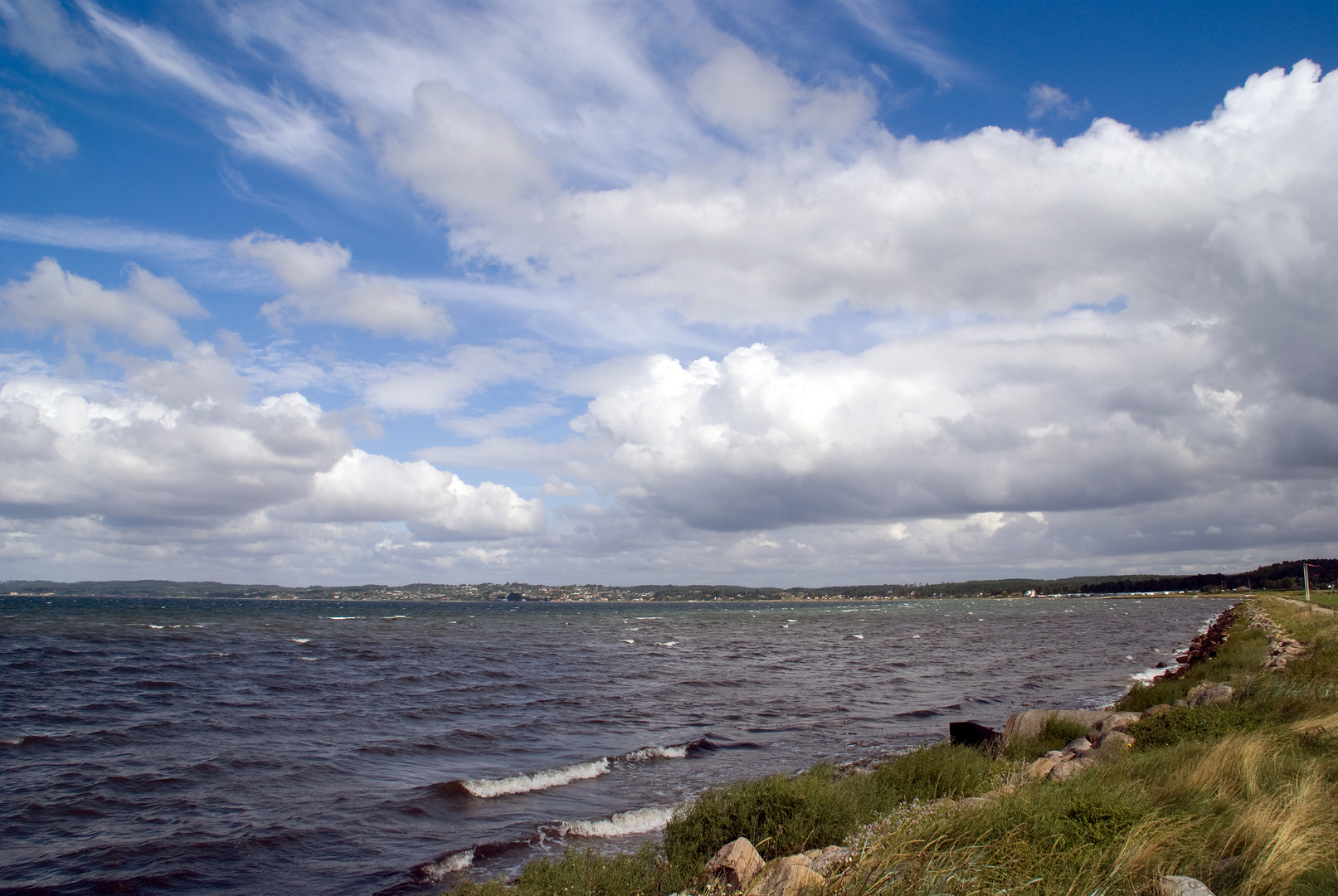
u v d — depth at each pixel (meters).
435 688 35.06
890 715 28.27
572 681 38.72
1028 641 72.75
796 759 20.55
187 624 89.50
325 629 86.12
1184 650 57.56
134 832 14.05
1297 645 33.78
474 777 18.45
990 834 7.56
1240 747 10.16
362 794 16.81
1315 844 6.37
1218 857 6.73
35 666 40.25
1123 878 6.11
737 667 47.59
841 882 6.65
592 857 10.61
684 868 9.64
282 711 27.50
